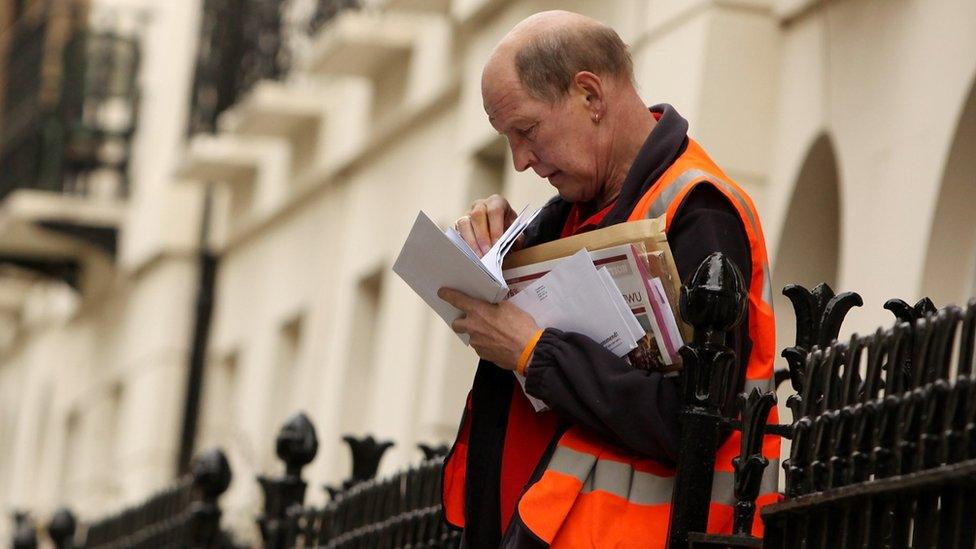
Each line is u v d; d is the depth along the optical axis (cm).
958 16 1680
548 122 1030
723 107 2008
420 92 3033
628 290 994
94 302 5006
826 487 909
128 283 4672
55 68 4862
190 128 4131
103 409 4831
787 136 1986
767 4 2033
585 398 974
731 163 2000
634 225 986
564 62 1027
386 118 3195
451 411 2625
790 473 938
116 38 4694
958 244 1677
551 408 1002
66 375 5278
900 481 826
